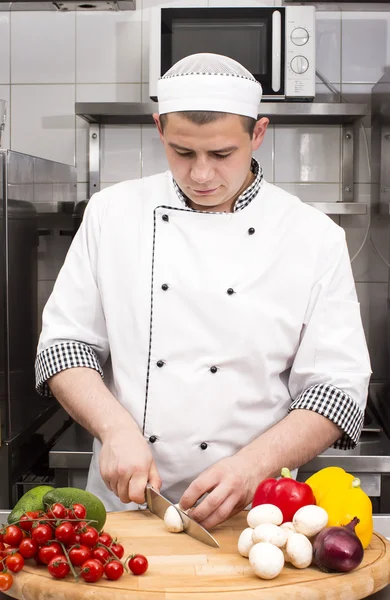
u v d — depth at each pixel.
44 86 2.25
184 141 1.05
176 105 1.06
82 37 2.23
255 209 1.22
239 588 0.83
